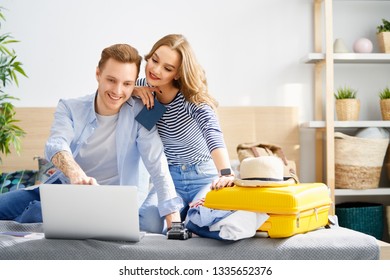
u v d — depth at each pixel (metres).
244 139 3.68
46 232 1.85
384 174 3.88
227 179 1.96
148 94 2.25
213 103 2.31
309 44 3.80
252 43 3.77
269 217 1.79
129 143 2.25
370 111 3.86
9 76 3.62
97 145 2.24
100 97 2.18
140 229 2.21
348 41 3.85
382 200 3.84
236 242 1.77
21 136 3.55
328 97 3.52
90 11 3.68
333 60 3.65
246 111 3.69
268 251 1.73
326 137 3.56
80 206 1.79
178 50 2.21
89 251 1.74
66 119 2.18
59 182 2.31
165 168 2.22
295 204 1.76
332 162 3.51
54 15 3.66
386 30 3.69
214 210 1.87
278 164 1.88
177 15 3.72
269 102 3.78
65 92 3.68
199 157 2.40
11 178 3.25
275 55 3.79
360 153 3.56
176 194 2.35
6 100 3.62
